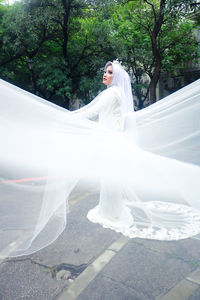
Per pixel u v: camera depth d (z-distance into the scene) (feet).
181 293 6.04
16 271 6.99
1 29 37.96
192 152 10.50
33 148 8.43
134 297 5.95
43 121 8.31
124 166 9.52
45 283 6.53
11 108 7.93
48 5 37.58
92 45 42.86
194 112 9.66
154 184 10.19
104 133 9.20
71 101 52.26
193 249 7.84
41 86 45.24
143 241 8.35
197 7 37.68
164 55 49.16
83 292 6.17
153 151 10.40
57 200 8.58
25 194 8.48
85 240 8.56
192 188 10.20
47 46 46.85
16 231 8.05
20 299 5.97
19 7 36.65
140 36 47.03
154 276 6.67
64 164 8.73
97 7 40.04
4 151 8.33
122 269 7.00
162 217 9.77
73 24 43.60
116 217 9.65
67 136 8.66
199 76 52.90
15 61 47.03
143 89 61.21
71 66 44.98
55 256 7.68
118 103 9.38
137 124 10.29
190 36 48.57
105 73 9.68
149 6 42.88
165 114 10.10
